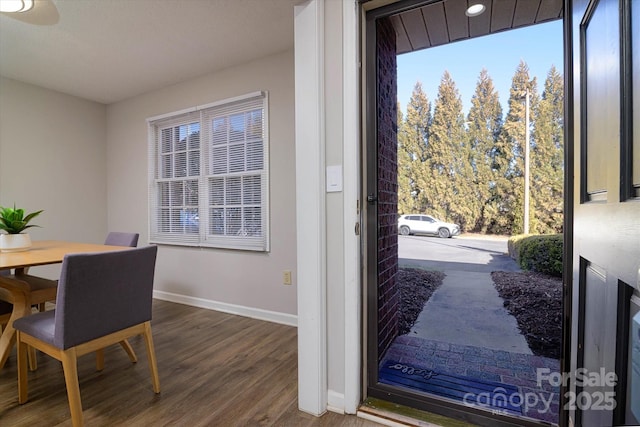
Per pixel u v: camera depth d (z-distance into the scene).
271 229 2.82
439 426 1.41
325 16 1.54
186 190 3.32
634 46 0.59
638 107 0.58
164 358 2.10
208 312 3.06
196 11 2.12
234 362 2.05
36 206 3.36
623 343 0.64
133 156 3.70
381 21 1.74
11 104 3.19
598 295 0.80
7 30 2.31
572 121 1.10
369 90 1.60
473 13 1.78
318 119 1.52
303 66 1.55
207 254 3.18
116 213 3.87
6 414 1.51
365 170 1.61
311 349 1.54
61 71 3.02
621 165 0.64
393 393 1.57
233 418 1.50
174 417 1.50
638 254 0.57
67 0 1.98
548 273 2.05
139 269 1.63
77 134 3.67
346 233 1.52
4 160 3.15
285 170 2.74
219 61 2.86
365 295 1.61
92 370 1.94
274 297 2.81
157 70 3.02
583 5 0.90
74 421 1.37
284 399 1.65
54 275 3.49
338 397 1.55
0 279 1.77
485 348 2.07
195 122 3.23
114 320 1.54
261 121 2.85
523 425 1.35
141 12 2.12
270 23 2.27
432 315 2.36
